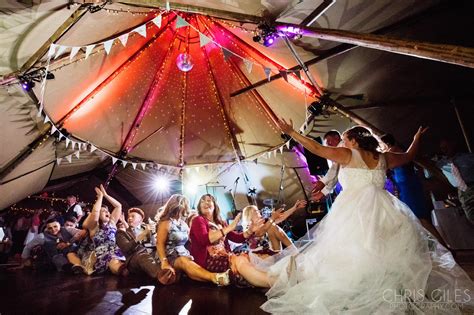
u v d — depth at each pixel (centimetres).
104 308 216
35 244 526
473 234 409
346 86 450
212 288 280
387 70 403
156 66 562
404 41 211
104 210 461
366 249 180
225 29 489
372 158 215
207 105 650
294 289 190
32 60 317
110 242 440
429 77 404
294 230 736
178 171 763
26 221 774
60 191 851
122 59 486
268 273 245
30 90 366
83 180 800
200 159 745
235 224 320
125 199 848
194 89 626
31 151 480
